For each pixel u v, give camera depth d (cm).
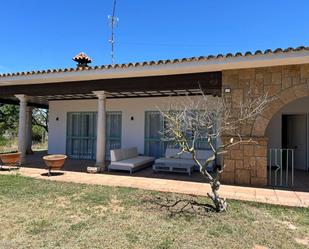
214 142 1054
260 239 409
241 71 741
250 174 736
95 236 411
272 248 383
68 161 1230
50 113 1400
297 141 1086
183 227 450
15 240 397
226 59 683
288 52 625
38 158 1315
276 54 638
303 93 688
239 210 541
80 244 386
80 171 962
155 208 549
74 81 956
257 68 727
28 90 1040
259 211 542
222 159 757
